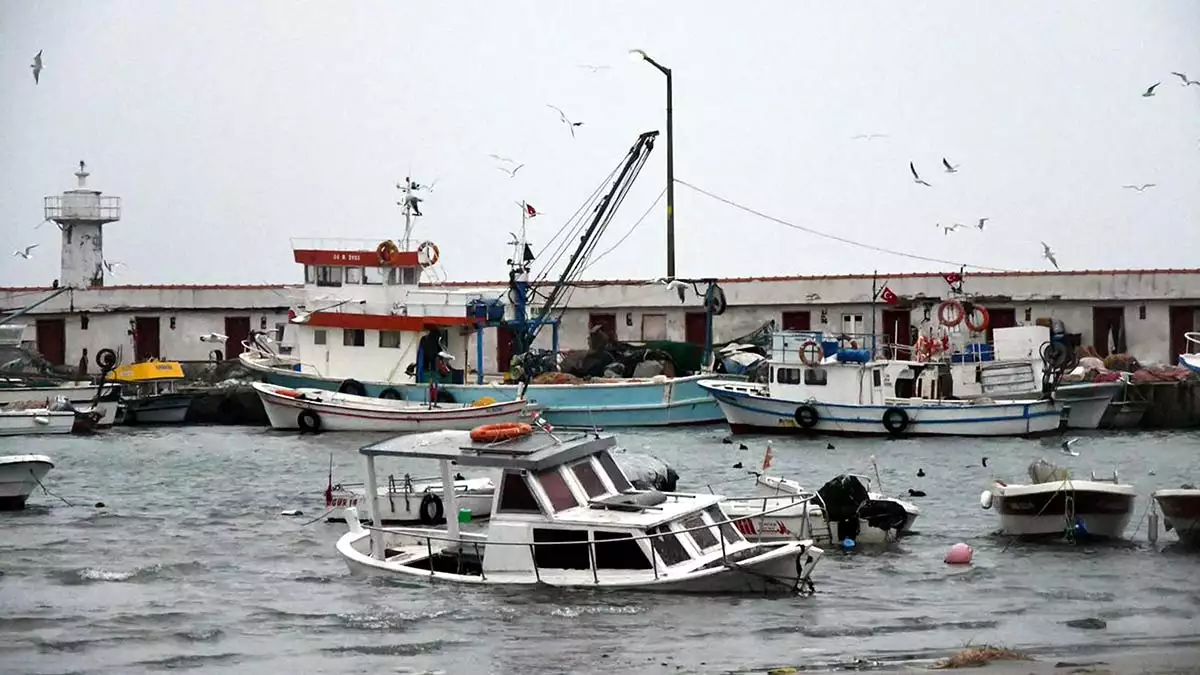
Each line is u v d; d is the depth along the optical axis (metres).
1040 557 33.72
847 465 51.34
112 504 44.03
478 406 62.59
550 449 29.59
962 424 60.53
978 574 31.77
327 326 67.81
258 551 35.75
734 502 35.59
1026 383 62.28
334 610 28.45
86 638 27.03
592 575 28.75
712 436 62.12
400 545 32.34
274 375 69.31
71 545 36.84
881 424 60.69
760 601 28.58
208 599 30.05
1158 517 37.84
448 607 28.14
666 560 28.73
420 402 64.94
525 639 25.89
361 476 49.88
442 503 36.50
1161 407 66.88
